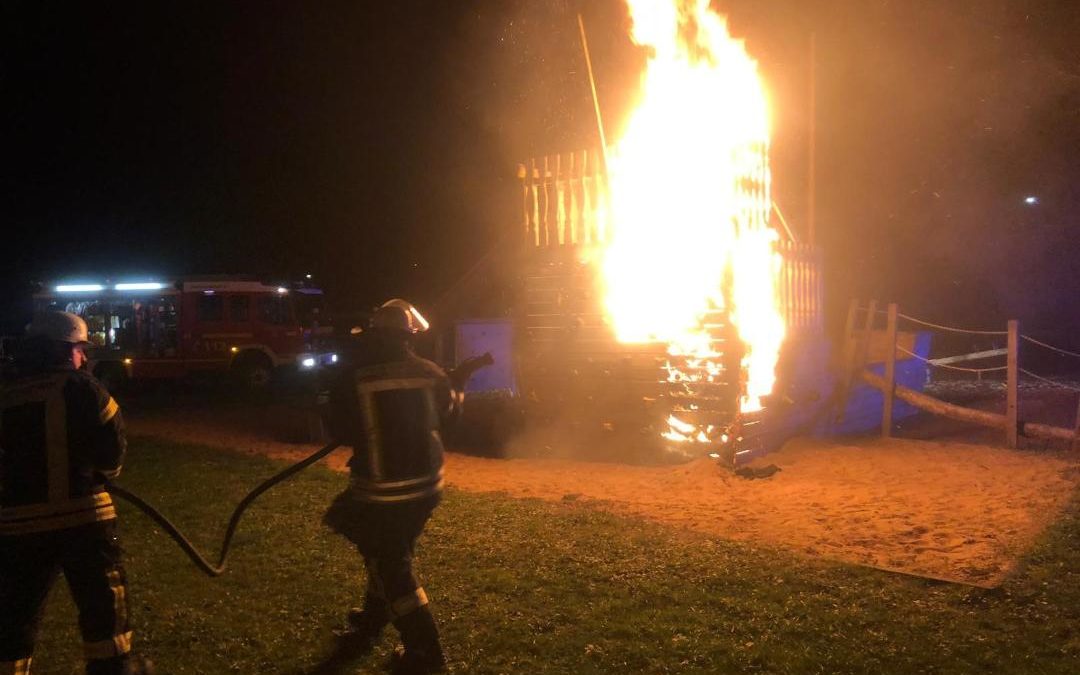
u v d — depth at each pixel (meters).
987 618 4.86
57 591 5.51
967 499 7.55
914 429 12.13
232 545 6.46
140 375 20.84
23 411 3.85
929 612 4.95
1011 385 10.12
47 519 3.79
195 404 18.08
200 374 20.69
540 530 6.61
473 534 6.55
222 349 20.66
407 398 4.46
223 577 5.77
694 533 6.57
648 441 10.09
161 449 11.01
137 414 16.17
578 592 5.36
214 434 12.86
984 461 9.09
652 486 8.47
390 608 4.39
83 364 4.18
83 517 3.86
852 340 11.53
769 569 5.66
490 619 5.00
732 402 9.38
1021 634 4.65
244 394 20.33
